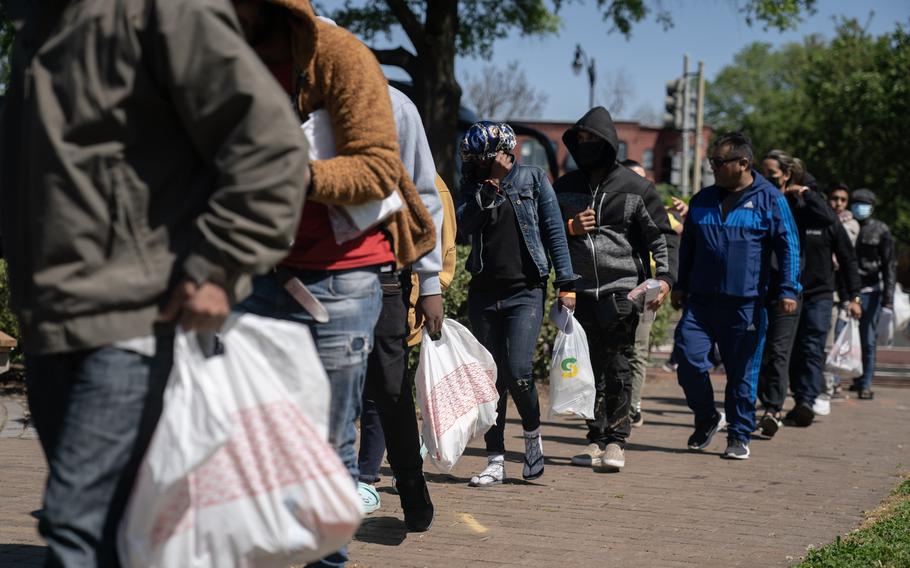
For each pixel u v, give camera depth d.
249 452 2.55
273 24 3.26
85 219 2.50
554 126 55.69
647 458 7.43
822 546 4.98
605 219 6.92
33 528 4.81
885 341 12.27
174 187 2.60
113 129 2.51
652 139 67.88
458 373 5.34
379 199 3.26
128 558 2.54
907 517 5.52
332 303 3.42
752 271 7.52
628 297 6.79
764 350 8.68
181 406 2.49
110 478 2.54
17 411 8.17
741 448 7.48
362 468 5.81
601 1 18.78
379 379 4.61
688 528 5.30
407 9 15.95
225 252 2.48
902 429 9.30
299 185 2.56
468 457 7.20
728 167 7.61
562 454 7.48
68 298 2.49
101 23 2.50
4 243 2.75
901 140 38.62
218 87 2.50
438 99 16.06
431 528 5.12
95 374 2.52
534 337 6.15
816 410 10.20
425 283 4.65
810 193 9.29
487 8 21.11
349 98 3.23
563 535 5.09
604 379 7.00
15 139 2.74
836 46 43.06
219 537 2.53
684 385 7.66
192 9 2.50
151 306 2.55
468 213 6.11
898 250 44.16
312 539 2.57
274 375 2.61
